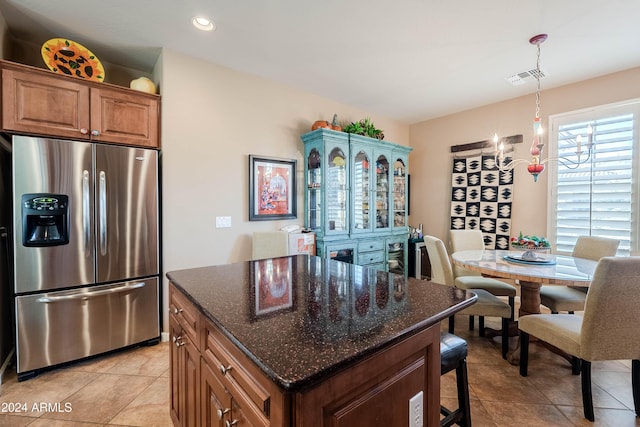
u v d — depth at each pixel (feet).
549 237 11.43
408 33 7.82
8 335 7.34
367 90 11.64
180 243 8.87
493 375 7.00
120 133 7.89
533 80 10.69
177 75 8.75
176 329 4.68
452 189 14.26
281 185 11.09
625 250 9.76
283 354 2.35
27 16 7.06
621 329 5.40
